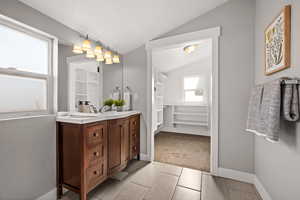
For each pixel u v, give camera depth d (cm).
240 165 188
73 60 200
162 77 450
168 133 463
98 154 164
